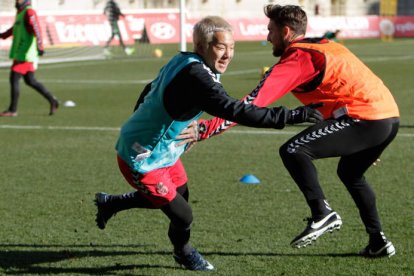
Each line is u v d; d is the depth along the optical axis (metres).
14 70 27.05
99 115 27.30
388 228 12.41
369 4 108.06
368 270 10.33
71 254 11.17
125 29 64.75
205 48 9.09
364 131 9.97
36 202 14.53
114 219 13.20
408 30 86.62
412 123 24.44
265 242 11.72
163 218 13.27
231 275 10.16
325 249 11.34
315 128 10.04
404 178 16.41
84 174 17.25
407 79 38.84
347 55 10.09
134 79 41.31
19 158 19.23
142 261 10.83
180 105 9.07
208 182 16.25
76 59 57.34
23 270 10.43
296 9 10.12
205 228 12.54
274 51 10.35
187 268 10.37
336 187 15.68
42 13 57.84
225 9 99.69
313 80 9.91
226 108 8.84
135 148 9.42
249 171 17.45
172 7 95.75
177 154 9.71
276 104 30.41
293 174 10.02
